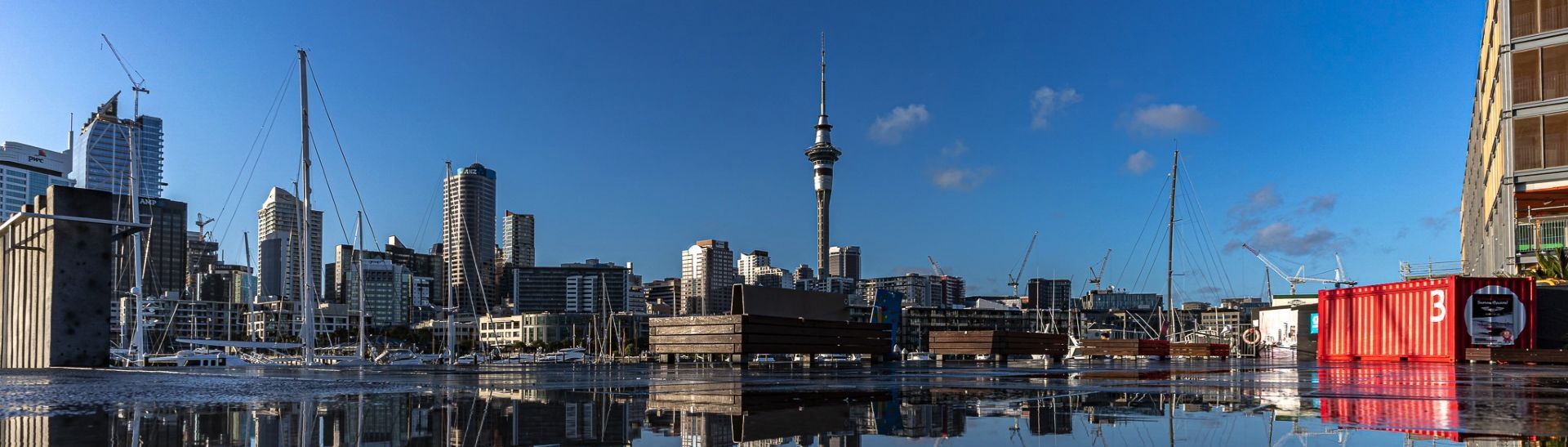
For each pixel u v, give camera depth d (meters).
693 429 4.71
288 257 123.31
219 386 8.62
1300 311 62.56
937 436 4.39
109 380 10.44
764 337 22.16
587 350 193.88
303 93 47.19
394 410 5.59
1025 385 9.25
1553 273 38.75
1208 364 28.64
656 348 24.25
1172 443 4.08
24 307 24.33
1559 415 5.30
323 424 4.75
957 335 37.09
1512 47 39.22
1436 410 5.71
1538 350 33.31
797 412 5.71
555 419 5.15
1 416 5.07
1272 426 4.80
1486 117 49.31
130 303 96.75
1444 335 38.19
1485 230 52.41
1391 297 41.56
